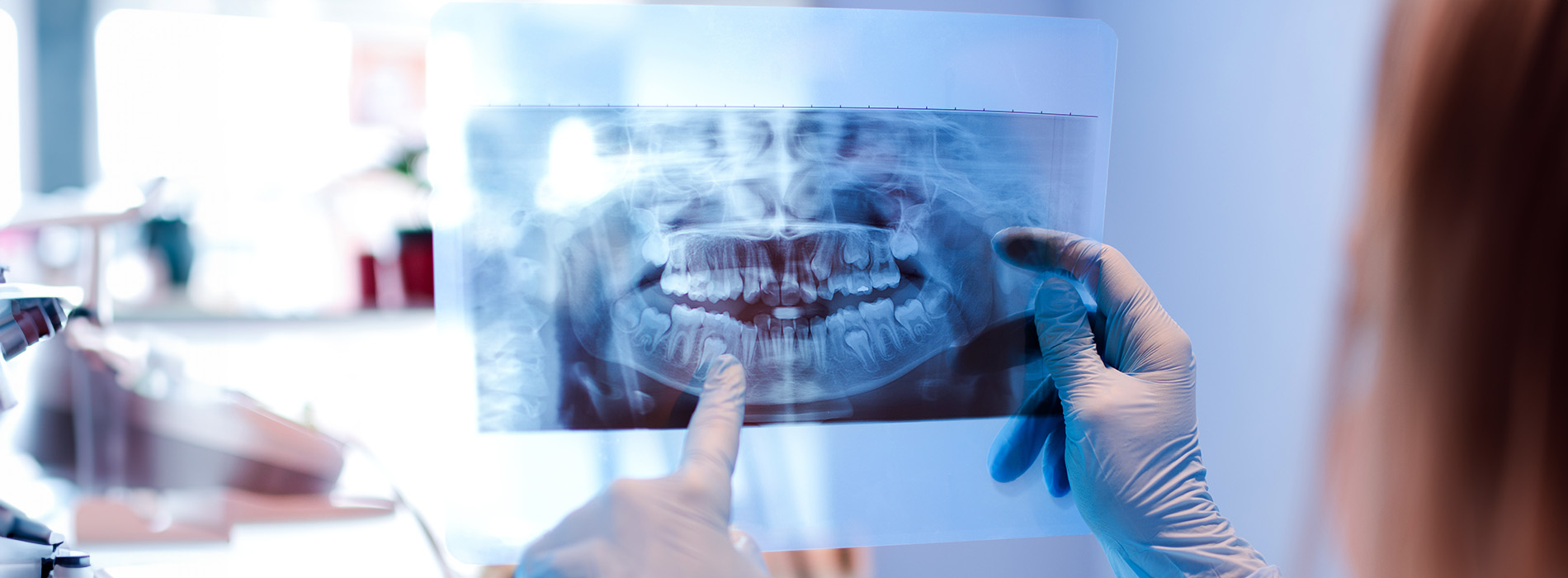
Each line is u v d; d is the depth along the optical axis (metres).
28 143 1.18
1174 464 0.67
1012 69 0.63
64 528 0.91
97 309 0.95
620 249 0.61
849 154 0.62
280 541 0.97
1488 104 0.41
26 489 0.89
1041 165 0.64
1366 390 0.50
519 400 0.60
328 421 1.20
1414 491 0.45
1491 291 0.40
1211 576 0.64
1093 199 0.65
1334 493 0.54
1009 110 0.63
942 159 0.63
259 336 1.52
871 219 0.63
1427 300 0.43
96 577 0.60
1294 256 0.75
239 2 1.39
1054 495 0.67
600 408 0.61
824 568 0.91
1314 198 0.73
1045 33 0.63
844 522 0.64
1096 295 0.71
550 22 0.58
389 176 1.72
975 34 0.63
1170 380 0.69
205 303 1.53
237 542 0.97
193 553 0.96
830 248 0.63
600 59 0.59
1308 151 0.74
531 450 0.60
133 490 0.95
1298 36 0.76
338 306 1.66
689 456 0.60
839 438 0.64
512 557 0.60
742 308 0.63
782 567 0.90
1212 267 0.83
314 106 1.56
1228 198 0.81
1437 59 0.43
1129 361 0.70
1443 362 0.43
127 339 1.02
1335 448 0.54
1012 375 0.66
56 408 0.91
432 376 1.40
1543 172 0.39
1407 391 0.45
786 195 0.62
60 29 1.18
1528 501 0.39
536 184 0.59
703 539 0.55
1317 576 0.71
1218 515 0.68
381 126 1.68
